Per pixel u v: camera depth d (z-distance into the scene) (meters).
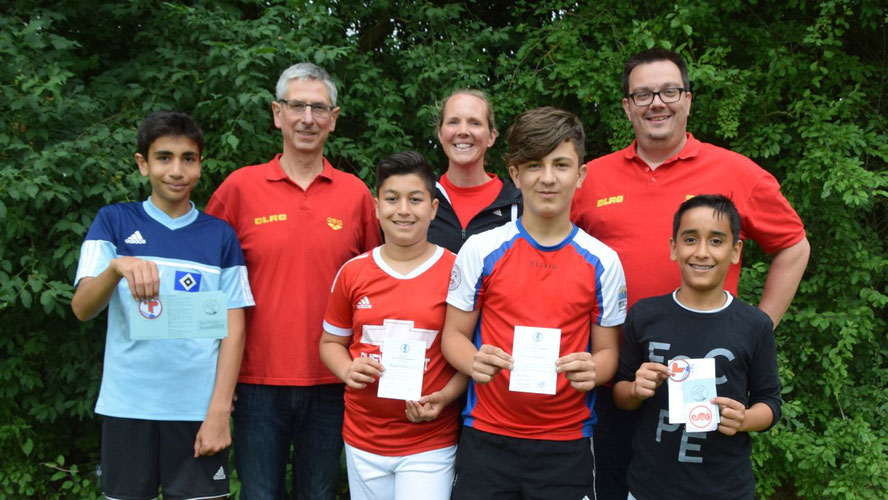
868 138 5.55
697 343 2.48
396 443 2.73
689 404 2.39
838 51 5.66
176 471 2.81
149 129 2.83
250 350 3.07
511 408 2.53
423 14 6.23
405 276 2.79
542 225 2.64
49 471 5.14
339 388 3.14
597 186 3.09
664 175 2.96
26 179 4.03
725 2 5.64
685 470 2.45
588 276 2.59
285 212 3.10
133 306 2.67
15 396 4.99
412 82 5.88
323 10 5.40
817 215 5.66
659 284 2.85
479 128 3.37
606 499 3.04
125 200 4.41
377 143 5.45
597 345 2.67
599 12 6.12
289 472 4.45
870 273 5.71
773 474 5.43
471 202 3.40
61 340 4.92
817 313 5.62
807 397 5.63
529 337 2.45
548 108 2.63
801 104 5.43
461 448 2.66
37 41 4.46
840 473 5.32
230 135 4.50
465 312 2.69
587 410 2.62
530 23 6.72
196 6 5.18
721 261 2.46
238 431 3.12
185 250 2.87
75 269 4.45
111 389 2.79
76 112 4.61
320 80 3.18
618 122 5.68
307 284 3.06
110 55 5.88
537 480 2.52
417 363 2.62
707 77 5.32
